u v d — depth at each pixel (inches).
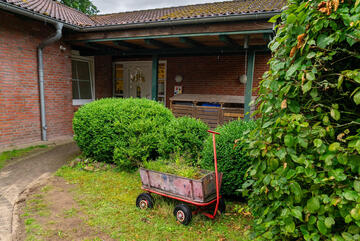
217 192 126.7
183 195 129.3
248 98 258.4
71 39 304.3
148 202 141.5
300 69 61.6
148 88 428.5
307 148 64.2
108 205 148.7
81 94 392.5
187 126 178.7
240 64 356.2
